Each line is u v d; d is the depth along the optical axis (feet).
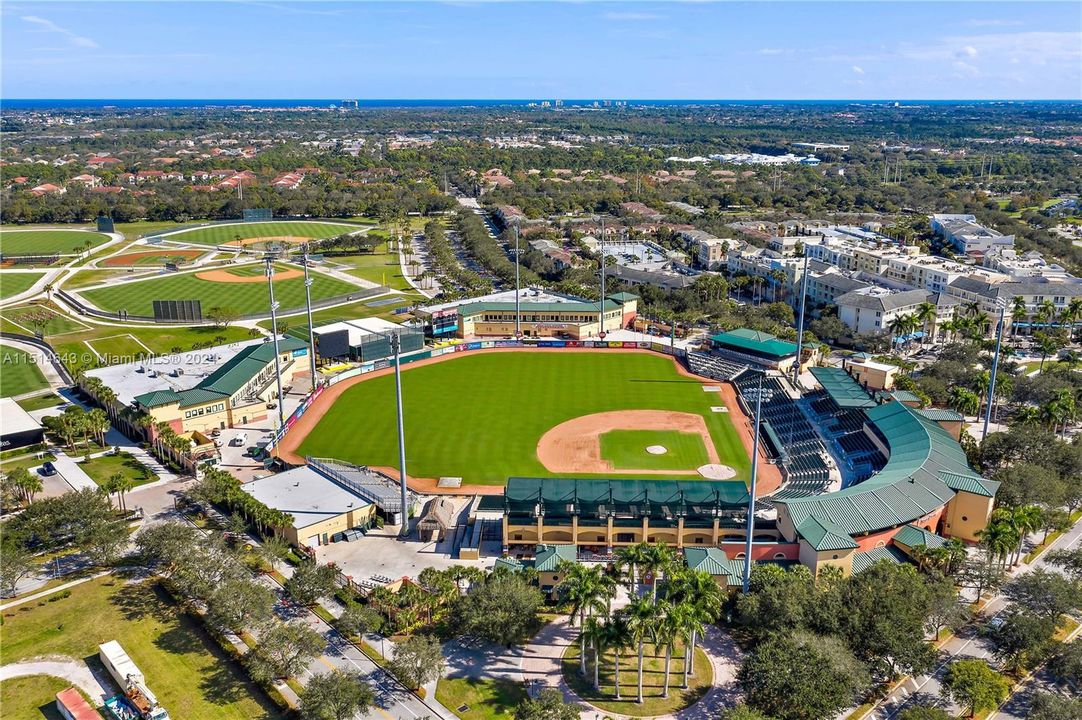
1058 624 311.27
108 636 313.12
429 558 380.37
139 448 503.61
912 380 593.83
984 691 266.57
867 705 278.67
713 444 520.83
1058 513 398.21
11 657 299.79
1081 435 494.18
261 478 440.86
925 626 312.71
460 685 287.07
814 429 534.37
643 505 382.83
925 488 387.14
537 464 487.20
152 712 264.52
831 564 340.59
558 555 348.38
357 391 620.90
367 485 438.40
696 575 296.10
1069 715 253.65
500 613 301.43
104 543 359.25
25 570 341.41
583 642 287.48
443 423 554.05
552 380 652.89
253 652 290.15
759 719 245.86
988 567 337.72
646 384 643.86
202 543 357.41
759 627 302.04
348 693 259.39
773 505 408.87
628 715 272.31
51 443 508.12
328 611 333.42
